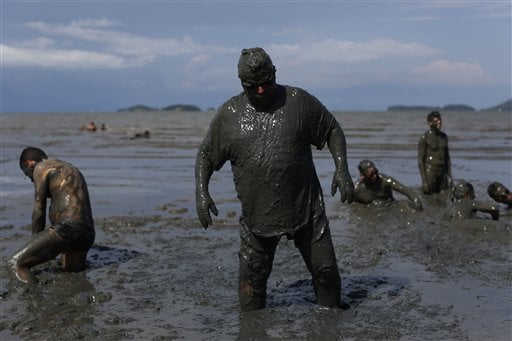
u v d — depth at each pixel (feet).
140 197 42.65
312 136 17.06
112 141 104.47
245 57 16.17
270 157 16.43
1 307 19.25
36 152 24.56
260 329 16.65
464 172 56.13
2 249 26.53
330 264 17.26
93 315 18.26
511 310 17.84
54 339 16.26
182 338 16.12
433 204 39.52
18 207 38.17
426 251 25.72
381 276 21.97
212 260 24.64
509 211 36.11
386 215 35.12
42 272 23.26
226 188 46.26
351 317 17.35
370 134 123.24
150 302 19.35
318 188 17.26
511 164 63.10
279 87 17.04
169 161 69.62
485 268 22.70
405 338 15.75
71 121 262.67
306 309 18.24
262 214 16.81
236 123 16.79
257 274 17.63
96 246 27.30
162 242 28.02
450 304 18.52
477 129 153.07
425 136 42.98
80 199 23.35
